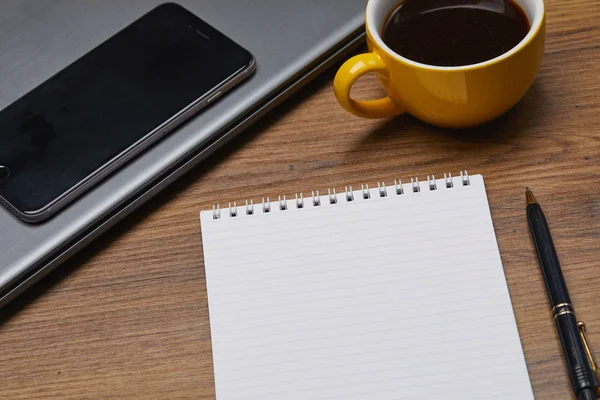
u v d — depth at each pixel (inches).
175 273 26.9
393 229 26.4
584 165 27.5
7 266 25.9
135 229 28.0
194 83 28.9
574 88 29.1
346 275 25.8
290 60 29.6
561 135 28.2
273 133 29.6
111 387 25.0
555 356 24.1
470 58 26.6
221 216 27.2
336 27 30.3
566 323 23.9
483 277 25.3
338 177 28.4
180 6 31.2
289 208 27.1
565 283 24.7
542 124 28.5
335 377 24.2
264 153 29.2
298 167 28.7
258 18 30.9
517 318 24.9
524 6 26.7
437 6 27.8
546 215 26.7
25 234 26.5
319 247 26.3
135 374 25.2
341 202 27.0
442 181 27.0
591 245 25.9
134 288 26.8
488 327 24.5
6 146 28.2
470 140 28.5
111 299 26.6
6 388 25.3
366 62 26.8
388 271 25.7
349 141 29.1
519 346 24.1
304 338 24.9
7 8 32.5
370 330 24.8
